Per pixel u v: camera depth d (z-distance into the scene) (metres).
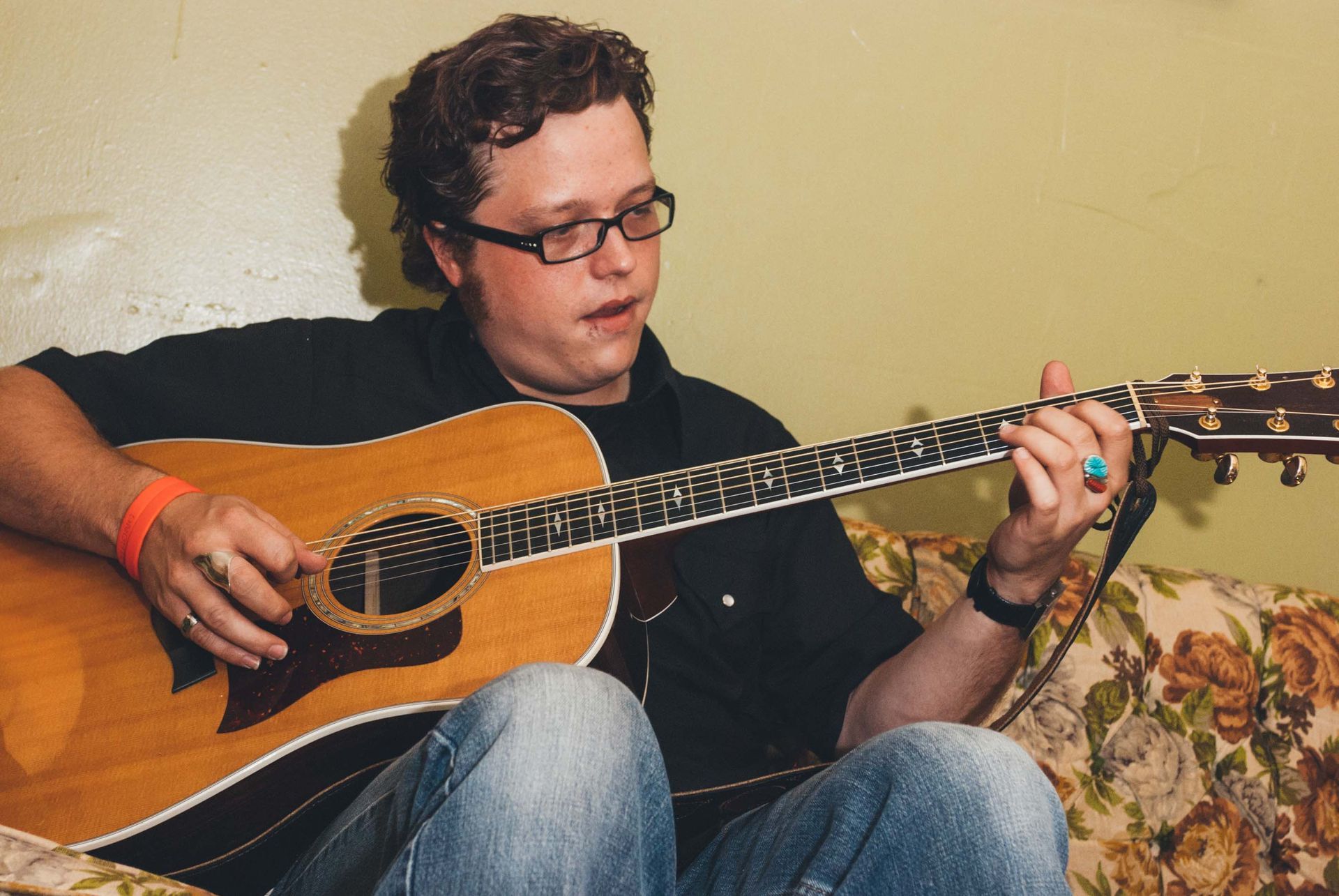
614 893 0.67
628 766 0.72
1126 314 1.67
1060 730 1.35
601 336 1.19
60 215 1.51
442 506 1.11
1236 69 1.64
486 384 1.29
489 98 1.12
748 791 1.06
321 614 1.04
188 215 1.54
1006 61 1.62
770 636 1.29
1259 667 1.40
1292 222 1.67
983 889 0.70
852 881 0.76
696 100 1.60
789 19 1.59
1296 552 1.73
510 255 1.17
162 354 1.30
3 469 1.09
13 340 1.51
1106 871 1.31
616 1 1.57
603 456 1.29
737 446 1.35
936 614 1.41
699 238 1.62
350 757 0.99
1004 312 1.66
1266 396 0.96
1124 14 1.62
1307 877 1.32
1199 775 1.35
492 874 0.64
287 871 1.07
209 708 0.98
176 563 0.99
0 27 1.48
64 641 1.04
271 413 1.29
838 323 1.65
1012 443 0.93
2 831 0.75
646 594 1.15
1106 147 1.64
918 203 1.63
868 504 1.71
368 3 1.55
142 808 0.93
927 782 0.75
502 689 0.74
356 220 1.59
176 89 1.53
